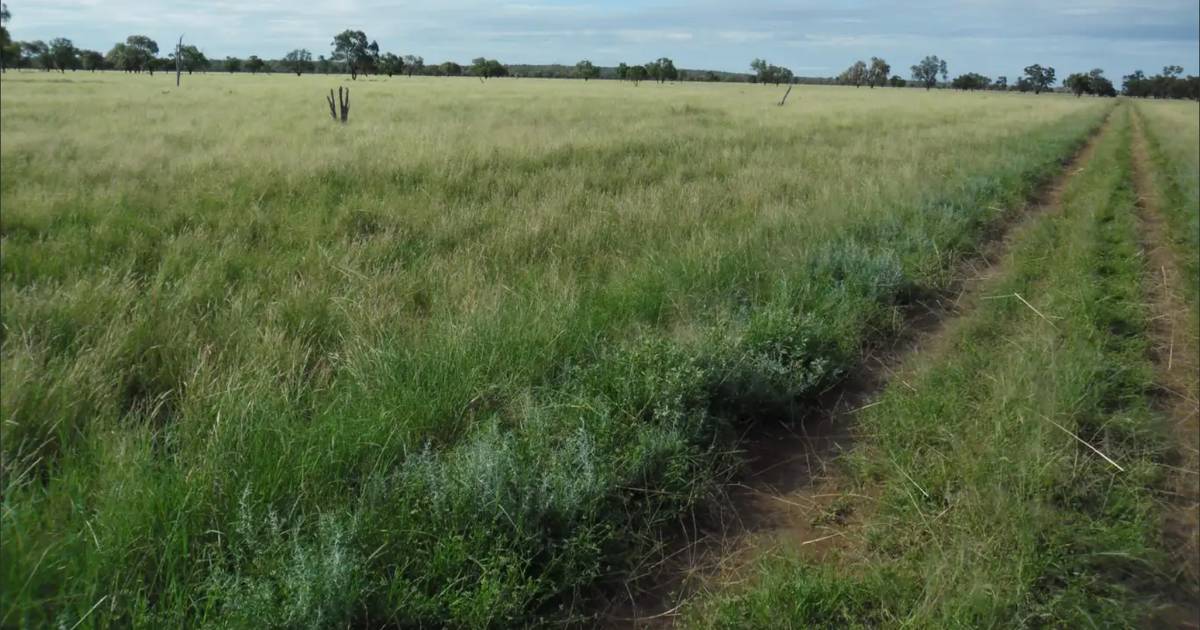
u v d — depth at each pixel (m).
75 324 4.93
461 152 12.91
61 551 2.74
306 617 2.63
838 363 5.33
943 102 50.31
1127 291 7.32
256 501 3.14
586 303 5.68
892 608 3.00
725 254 6.89
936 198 10.48
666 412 4.04
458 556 3.00
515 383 4.47
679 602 3.12
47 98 26.98
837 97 56.59
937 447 4.18
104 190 9.22
